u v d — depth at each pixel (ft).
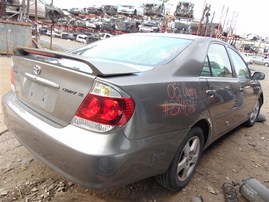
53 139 5.99
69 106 6.03
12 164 8.59
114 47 9.17
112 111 5.55
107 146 5.51
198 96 7.89
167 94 6.70
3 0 44.16
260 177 10.07
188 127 7.52
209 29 70.59
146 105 6.07
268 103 25.40
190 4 75.56
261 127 16.57
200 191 8.53
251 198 8.04
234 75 11.28
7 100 8.21
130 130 5.74
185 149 8.02
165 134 6.68
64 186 7.79
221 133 10.72
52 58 6.81
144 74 6.56
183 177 8.31
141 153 5.98
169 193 8.16
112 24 92.68
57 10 64.34
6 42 37.58
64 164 5.91
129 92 5.76
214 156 11.31
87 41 92.94
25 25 38.81
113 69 6.06
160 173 7.05
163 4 82.94
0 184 7.57
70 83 6.06
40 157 6.60
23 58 7.70
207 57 9.02
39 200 7.14
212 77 9.11
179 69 7.59
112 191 7.84
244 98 12.30
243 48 127.54
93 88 5.68
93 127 5.64
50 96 6.57
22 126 7.04
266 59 114.73
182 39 9.04
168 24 78.33
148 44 8.89
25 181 7.84
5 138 10.25
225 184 8.93
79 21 103.96
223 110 9.82
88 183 5.70
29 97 7.35
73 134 5.80
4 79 20.61
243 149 12.59
